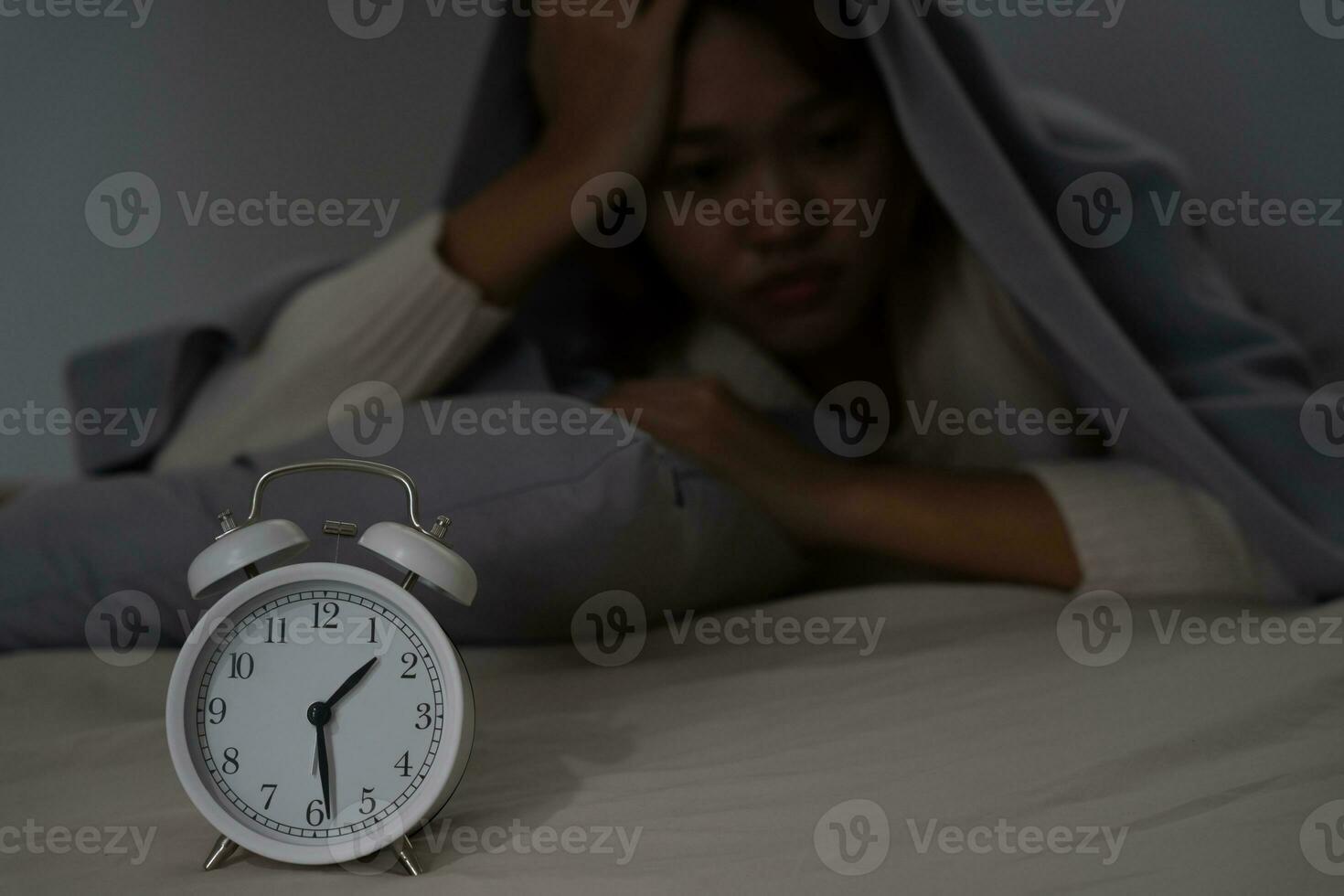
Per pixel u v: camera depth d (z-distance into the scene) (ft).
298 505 3.18
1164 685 2.58
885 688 2.77
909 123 3.79
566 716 2.69
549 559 3.16
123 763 2.48
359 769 1.93
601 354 5.21
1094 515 3.82
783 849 1.83
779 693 2.81
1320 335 5.58
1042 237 3.76
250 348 4.42
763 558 3.89
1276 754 2.17
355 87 6.45
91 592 3.27
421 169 6.50
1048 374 4.55
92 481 3.57
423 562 1.99
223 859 1.91
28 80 6.13
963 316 4.64
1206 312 4.18
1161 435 3.77
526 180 4.38
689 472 3.55
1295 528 3.61
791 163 4.32
